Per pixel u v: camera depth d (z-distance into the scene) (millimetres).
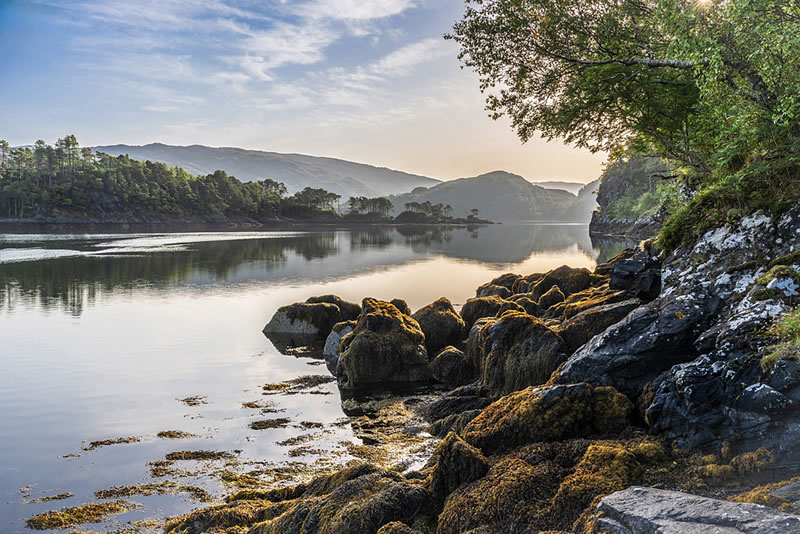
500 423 8500
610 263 26344
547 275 26219
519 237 128000
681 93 13508
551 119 16562
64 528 9633
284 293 38000
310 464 12016
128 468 11938
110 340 24406
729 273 8953
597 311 13484
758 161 9820
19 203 191875
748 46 9492
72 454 12672
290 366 20594
